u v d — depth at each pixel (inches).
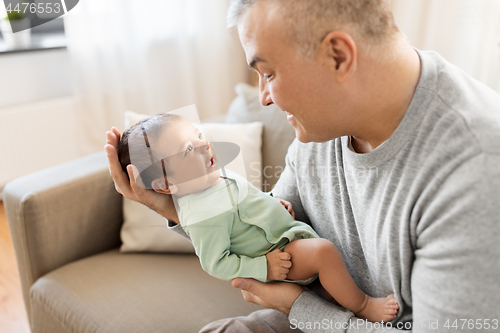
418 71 27.2
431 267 25.9
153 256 55.4
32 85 92.7
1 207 96.0
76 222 55.1
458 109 25.7
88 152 95.6
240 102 65.9
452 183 24.8
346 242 36.3
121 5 90.4
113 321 44.1
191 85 105.5
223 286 49.2
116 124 96.3
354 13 24.8
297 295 34.9
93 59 89.5
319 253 34.2
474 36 71.9
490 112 25.6
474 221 23.8
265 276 34.5
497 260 23.6
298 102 27.5
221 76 110.5
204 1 101.1
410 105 26.8
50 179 54.5
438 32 76.0
